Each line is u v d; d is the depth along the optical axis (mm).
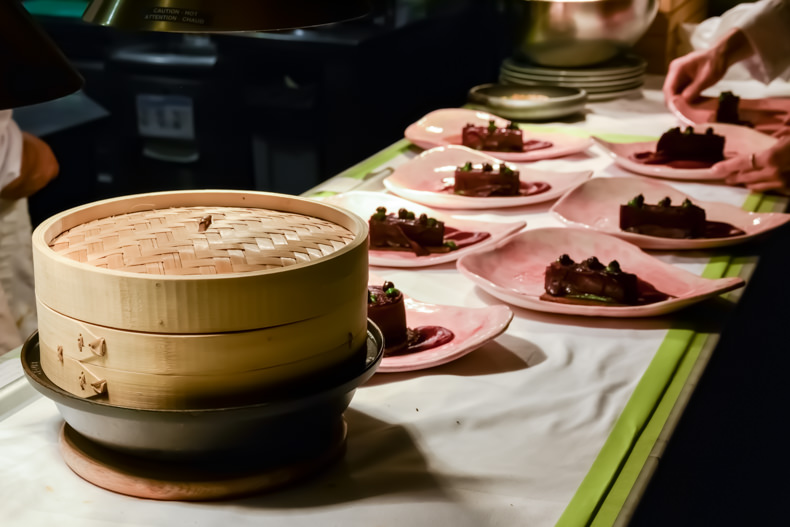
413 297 1508
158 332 867
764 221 1780
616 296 1450
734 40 2660
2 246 2383
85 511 923
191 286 855
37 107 3393
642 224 1755
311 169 4078
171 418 870
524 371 1272
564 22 2832
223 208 1116
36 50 781
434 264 1653
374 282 1525
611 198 1933
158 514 921
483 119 2516
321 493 968
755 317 1902
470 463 1039
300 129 4012
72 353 912
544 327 1427
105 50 4152
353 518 924
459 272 1635
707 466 1518
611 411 1162
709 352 1345
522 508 953
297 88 3916
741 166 2086
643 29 2941
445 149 2150
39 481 973
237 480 940
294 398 907
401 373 1259
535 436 1101
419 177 2080
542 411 1161
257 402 908
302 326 915
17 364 1280
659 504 1100
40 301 948
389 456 1050
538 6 2848
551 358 1314
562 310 1437
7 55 758
